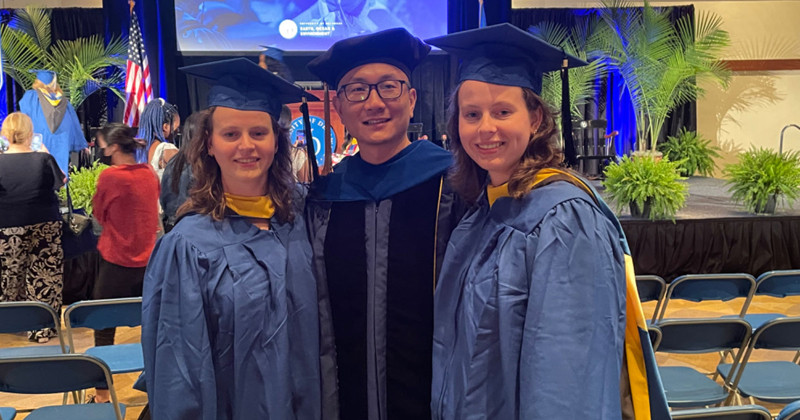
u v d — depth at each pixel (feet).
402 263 4.45
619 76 31.37
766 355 10.69
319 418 4.23
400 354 4.38
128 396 9.44
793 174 16.01
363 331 4.39
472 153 3.74
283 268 4.12
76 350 11.64
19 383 6.15
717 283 9.05
